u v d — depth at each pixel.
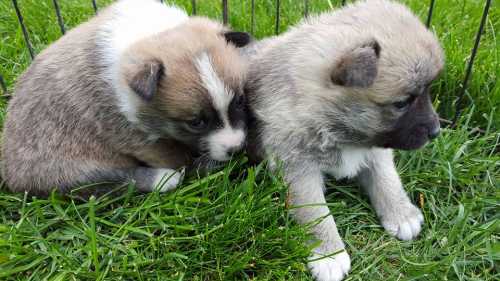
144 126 0.64
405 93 0.54
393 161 0.67
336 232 0.60
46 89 0.65
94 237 0.57
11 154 0.65
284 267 0.58
